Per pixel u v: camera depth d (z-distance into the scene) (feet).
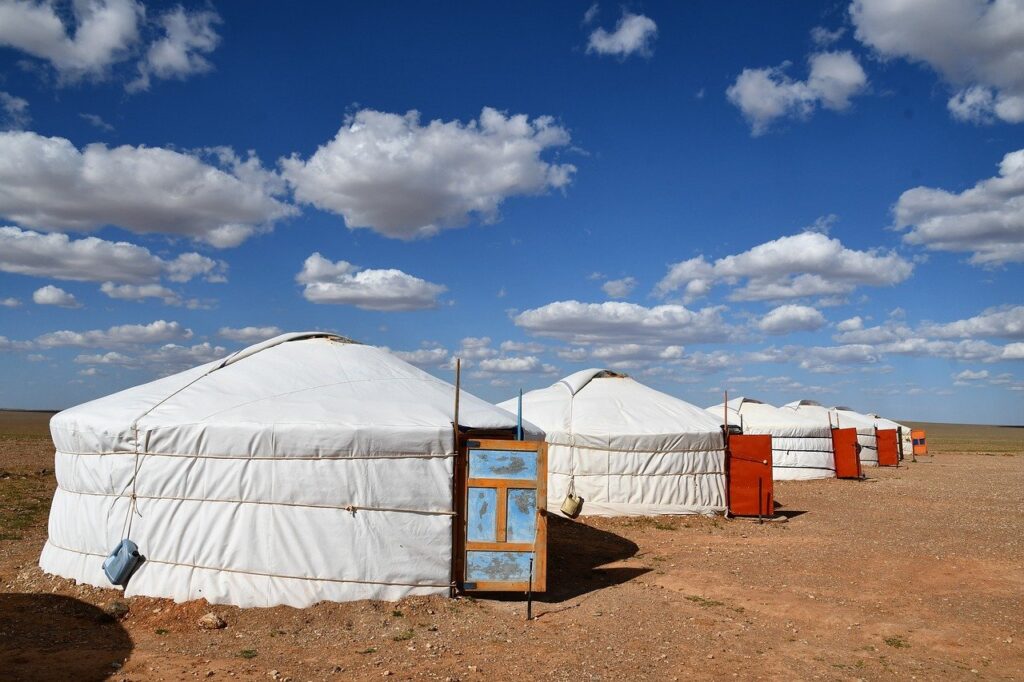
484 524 28.17
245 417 27.32
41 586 28.09
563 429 53.11
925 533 45.65
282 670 20.18
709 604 28.96
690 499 52.03
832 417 111.34
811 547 40.65
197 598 25.94
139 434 27.22
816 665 22.41
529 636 24.22
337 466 26.78
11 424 253.65
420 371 35.12
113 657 21.07
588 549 39.09
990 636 25.82
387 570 26.76
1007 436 326.24
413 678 19.80
